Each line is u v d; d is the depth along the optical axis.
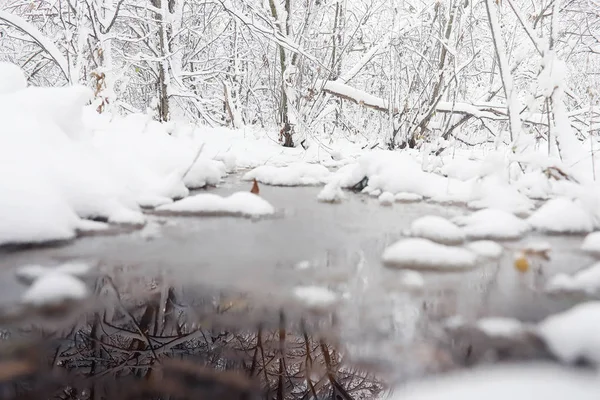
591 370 0.98
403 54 6.34
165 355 1.44
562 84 2.96
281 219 2.28
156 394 1.34
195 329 1.40
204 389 1.35
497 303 1.31
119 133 3.29
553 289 1.41
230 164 3.92
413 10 7.18
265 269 1.57
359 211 2.50
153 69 8.09
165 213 2.31
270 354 1.47
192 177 2.99
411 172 3.04
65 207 1.93
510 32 7.24
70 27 6.56
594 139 5.19
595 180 2.57
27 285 1.39
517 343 1.09
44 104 2.33
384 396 1.05
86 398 1.28
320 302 1.33
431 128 6.24
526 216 2.38
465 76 6.69
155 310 1.38
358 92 6.25
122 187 2.35
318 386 1.38
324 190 2.80
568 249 1.83
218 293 1.38
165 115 7.27
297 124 6.02
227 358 1.47
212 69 8.88
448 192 2.90
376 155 3.27
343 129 7.93
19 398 1.18
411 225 2.15
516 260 1.62
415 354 1.06
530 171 3.22
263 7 6.61
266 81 8.66
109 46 6.63
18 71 2.69
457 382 0.94
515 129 3.07
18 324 1.21
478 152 5.68
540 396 0.88
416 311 1.28
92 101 4.94
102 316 1.33
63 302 1.31
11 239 1.70
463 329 1.17
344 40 7.36
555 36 3.25
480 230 2.01
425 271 1.57
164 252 1.72
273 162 4.62
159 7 7.37
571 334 1.06
